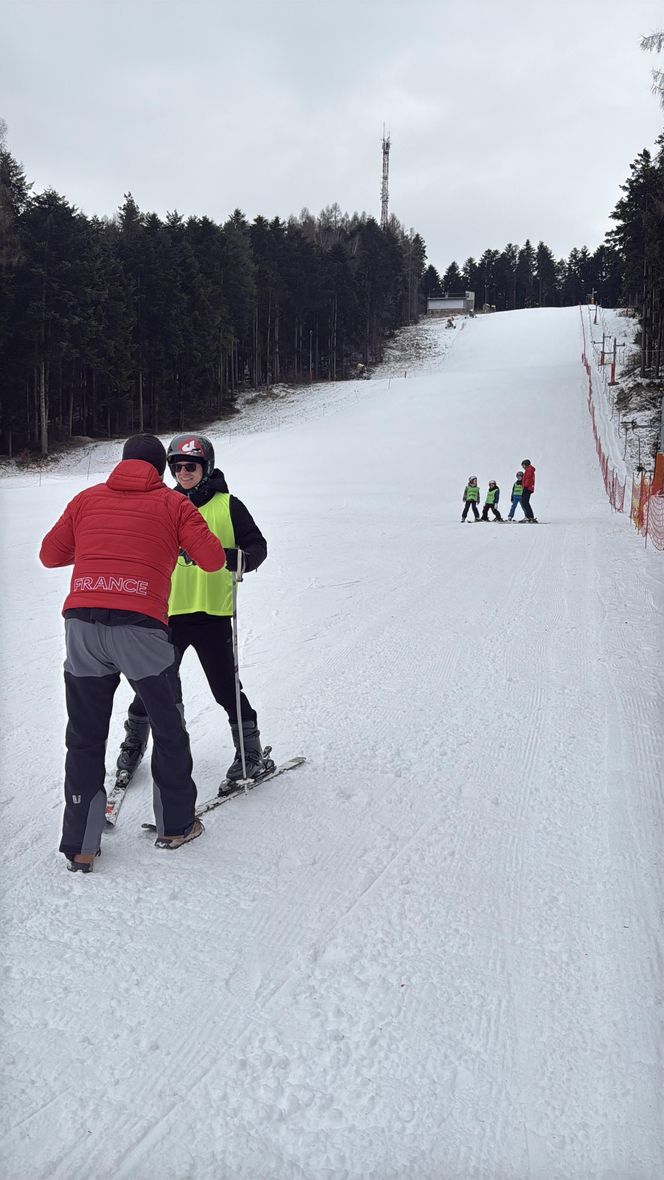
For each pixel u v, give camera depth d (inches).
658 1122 82.7
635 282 2343.8
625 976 106.8
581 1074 89.5
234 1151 78.5
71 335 1907.0
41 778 171.8
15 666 260.2
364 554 512.7
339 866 135.1
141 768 179.5
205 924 116.9
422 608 346.9
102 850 140.6
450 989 103.7
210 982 103.8
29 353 1875.0
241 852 139.8
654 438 1408.7
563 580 417.4
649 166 2150.6
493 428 1606.8
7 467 1726.1
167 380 2347.4
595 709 217.0
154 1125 81.3
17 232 1884.8
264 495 1084.5
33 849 139.6
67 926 115.3
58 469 1737.2
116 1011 97.9
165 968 106.4
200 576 160.9
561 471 1289.4
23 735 198.1
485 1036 95.2
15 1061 89.1
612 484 1115.3
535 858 138.9
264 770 170.4
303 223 4714.6
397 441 1582.2
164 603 136.3
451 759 183.3
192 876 131.2
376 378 2844.5
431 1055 91.9
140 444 143.7
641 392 1770.4
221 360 2497.5
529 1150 79.4
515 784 169.9
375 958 109.9
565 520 810.8
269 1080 87.8
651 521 605.9
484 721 208.2
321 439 1673.2
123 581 131.4
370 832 147.9
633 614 331.3
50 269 1857.8
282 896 125.3
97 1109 83.2
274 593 378.0
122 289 2207.2
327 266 3011.8
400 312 3964.1
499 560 491.8
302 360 3093.0
